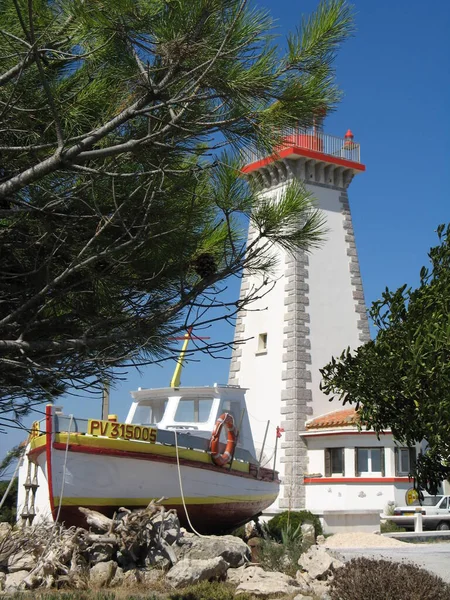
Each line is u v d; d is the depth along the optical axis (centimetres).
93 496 1658
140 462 1722
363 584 1111
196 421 2070
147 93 623
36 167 604
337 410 3456
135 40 615
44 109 655
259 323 3612
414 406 952
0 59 627
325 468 3266
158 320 737
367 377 973
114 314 755
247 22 616
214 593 1327
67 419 1636
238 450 2066
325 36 634
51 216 687
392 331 983
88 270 724
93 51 607
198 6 592
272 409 3450
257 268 783
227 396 2109
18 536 1564
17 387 679
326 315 3556
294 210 764
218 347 766
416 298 994
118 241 718
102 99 682
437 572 1642
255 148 684
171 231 709
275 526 2491
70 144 654
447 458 907
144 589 1395
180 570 1432
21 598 1244
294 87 645
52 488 1616
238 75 616
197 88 623
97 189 681
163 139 669
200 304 761
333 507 3177
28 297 715
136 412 2175
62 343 677
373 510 2908
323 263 3622
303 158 3644
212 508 1891
